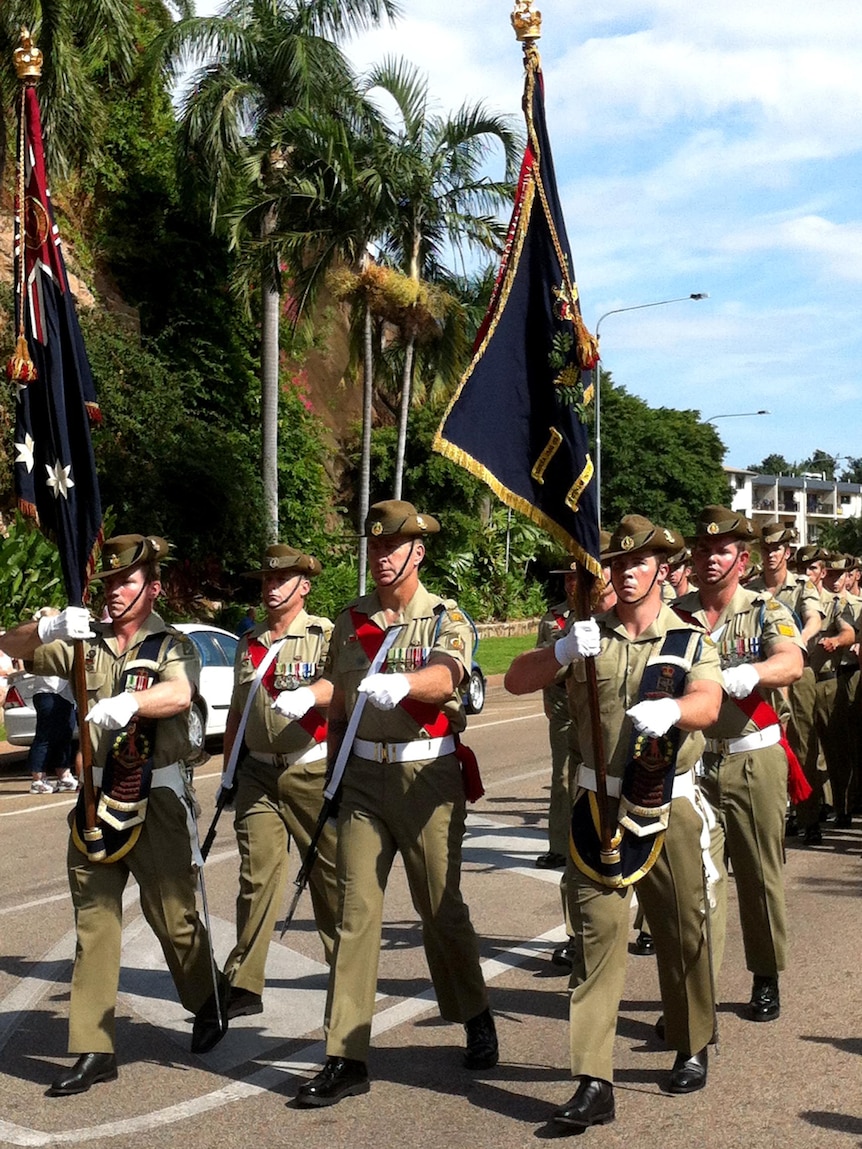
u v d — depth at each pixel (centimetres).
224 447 2691
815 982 602
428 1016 559
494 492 441
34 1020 557
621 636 466
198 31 2458
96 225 2934
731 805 555
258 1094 469
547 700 838
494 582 3731
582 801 455
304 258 2469
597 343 450
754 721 559
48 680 1233
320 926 584
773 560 947
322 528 3175
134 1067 498
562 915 728
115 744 483
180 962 505
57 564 2003
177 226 3067
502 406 446
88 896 482
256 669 578
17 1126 438
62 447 491
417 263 2433
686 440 5325
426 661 488
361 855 481
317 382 3881
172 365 2930
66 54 2056
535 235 458
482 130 2420
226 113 2441
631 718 429
